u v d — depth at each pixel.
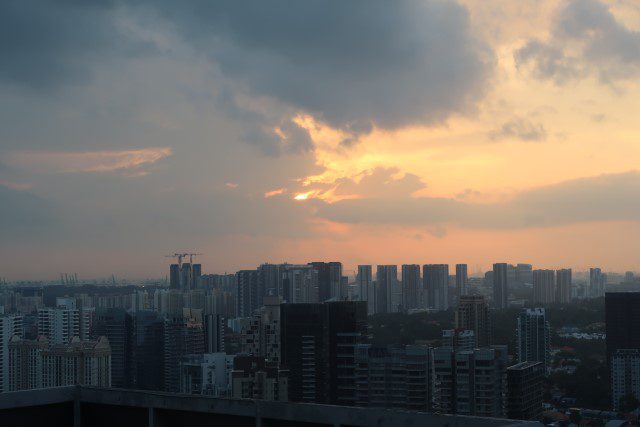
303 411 5.70
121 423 6.75
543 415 60.31
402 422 5.28
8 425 6.75
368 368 63.75
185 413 6.33
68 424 7.05
